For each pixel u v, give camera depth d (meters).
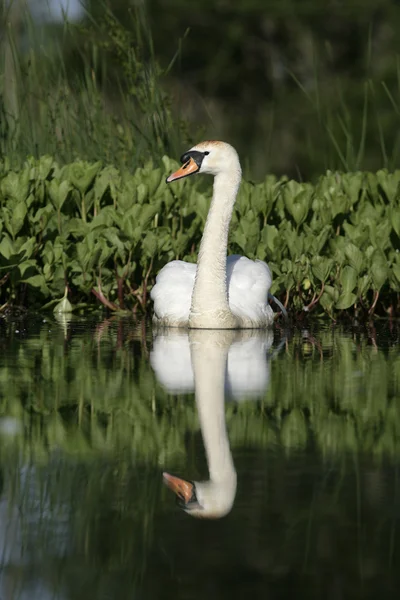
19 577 5.04
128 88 17.28
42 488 6.18
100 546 5.36
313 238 14.20
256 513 5.80
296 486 6.21
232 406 8.17
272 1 38.50
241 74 40.91
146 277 14.12
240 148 39.69
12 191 14.32
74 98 17.38
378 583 4.95
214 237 12.30
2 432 7.42
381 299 14.38
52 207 14.73
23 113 16.91
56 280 14.06
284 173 38.09
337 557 5.23
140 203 14.72
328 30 39.81
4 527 5.58
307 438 7.26
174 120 18.17
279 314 13.80
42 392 8.66
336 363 10.06
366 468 6.55
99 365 9.86
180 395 8.58
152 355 10.47
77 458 6.79
